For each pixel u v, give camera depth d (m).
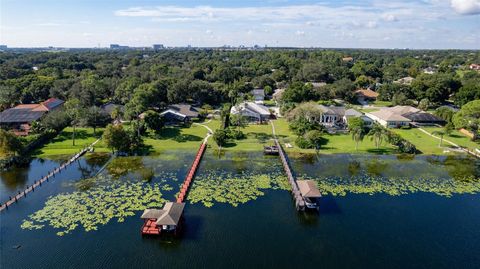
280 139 92.88
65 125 98.31
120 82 145.38
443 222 51.50
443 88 142.62
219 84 159.75
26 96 131.50
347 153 81.81
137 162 74.31
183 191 58.12
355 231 48.75
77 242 45.19
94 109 95.19
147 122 93.50
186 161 75.31
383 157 79.62
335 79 193.88
